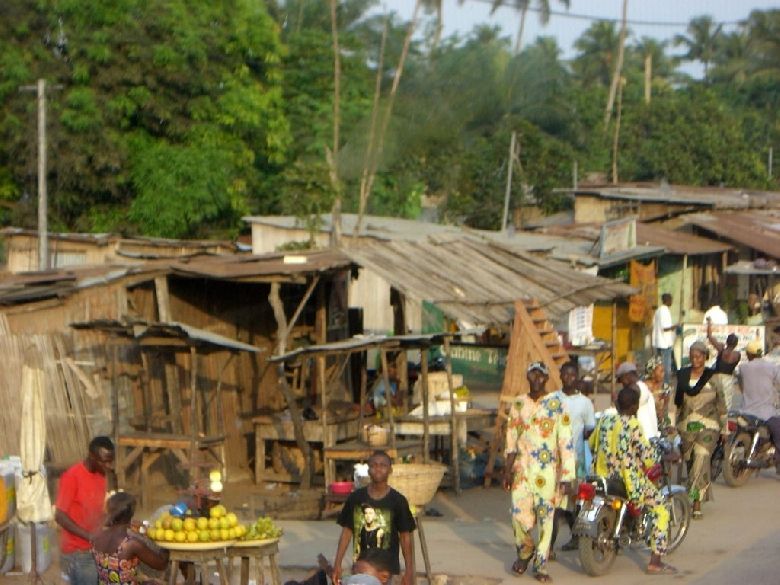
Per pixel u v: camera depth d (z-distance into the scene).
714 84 83.31
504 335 24.17
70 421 15.78
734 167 58.69
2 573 11.89
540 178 48.84
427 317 24.88
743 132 68.69
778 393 17.20
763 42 84.38
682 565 11.97
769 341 29.94
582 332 27.52
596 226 35.22
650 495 11.66
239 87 36.31
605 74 83.12
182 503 9.45
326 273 18.72
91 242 27.98
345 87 44.25
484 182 48.53
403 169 44.38
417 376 19.53
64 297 16.22
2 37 34.16
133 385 16.48
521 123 50.12
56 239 28.36
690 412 14.73
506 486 11.63
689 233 37.00
